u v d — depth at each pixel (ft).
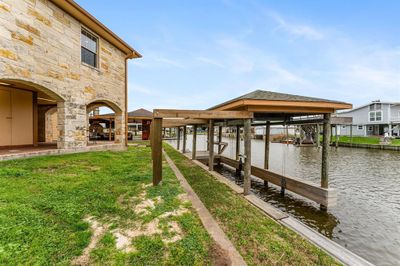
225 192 18.75
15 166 16.60
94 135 63.41
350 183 30.37
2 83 25.77
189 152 51.88
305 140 91.66
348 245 14.26
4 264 6.25
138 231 8.88
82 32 27.66
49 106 40.09
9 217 8.72
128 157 27.61
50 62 22.29
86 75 27.55
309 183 21.29
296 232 11.41
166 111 16.22
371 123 94.48
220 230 9.45
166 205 11.75
